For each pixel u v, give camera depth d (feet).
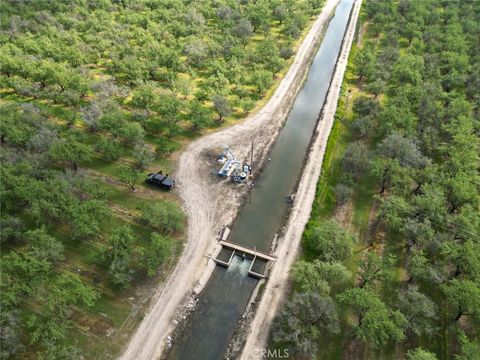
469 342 191.62
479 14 532.73
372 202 282.97
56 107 364.99
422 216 251.39
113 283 225.56
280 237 258.37
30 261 217.97
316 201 279.69
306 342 188.14
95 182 274.77
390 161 277.03
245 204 285.84
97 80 380.78
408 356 190.19
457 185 260.21
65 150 284.61
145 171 302.86
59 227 257.96
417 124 337.93
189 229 262.06
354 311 212.23
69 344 197.88
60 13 508.12
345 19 588.09
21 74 395.14
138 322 210.79
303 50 487.61
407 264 241.76
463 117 326.85
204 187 294.05
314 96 411.95
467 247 219.61
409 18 530.27
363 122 335.06
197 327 213.25
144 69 404.16
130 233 242.37
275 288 228.02
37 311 211.61
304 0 612.29
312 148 330.54
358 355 198.80
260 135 347.36
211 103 379.76
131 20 505.66
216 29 511.40
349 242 232.32
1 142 311.27
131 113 358.02
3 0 522.06
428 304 199.82
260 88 393.09
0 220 238.89
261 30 526.57
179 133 341.82
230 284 235.61
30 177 268.21
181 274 234.99
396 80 411.54
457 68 418.31
